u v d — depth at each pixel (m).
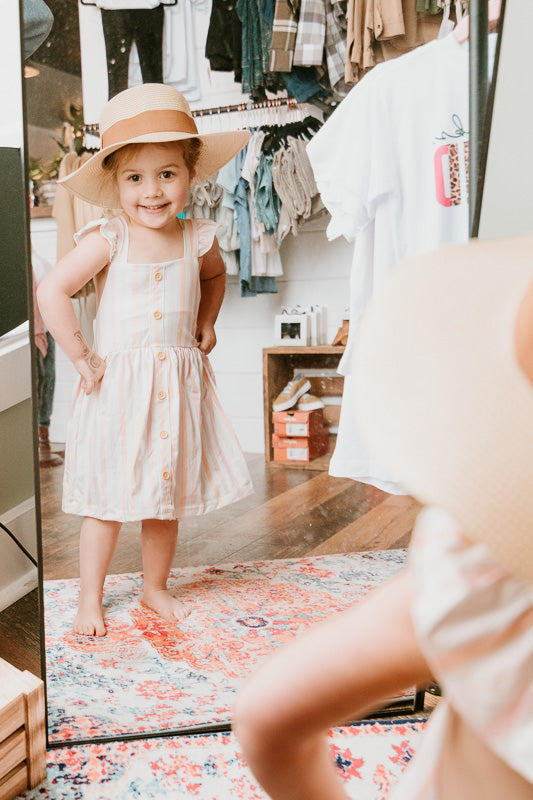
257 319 2.92
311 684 0.28
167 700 1.20
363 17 1.92
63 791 0.98
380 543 1.82
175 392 1.49
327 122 1.47
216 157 1.60
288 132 2.42
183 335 1.54
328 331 2.88
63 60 2.27
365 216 1.49
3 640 1.05
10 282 1.02
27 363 1.02
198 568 1.71
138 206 1.48
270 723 0.30
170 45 2.34
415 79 1.37
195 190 2.52
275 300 2.90
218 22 2.29
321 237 2.80
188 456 1.51
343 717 0.30
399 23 1.84
